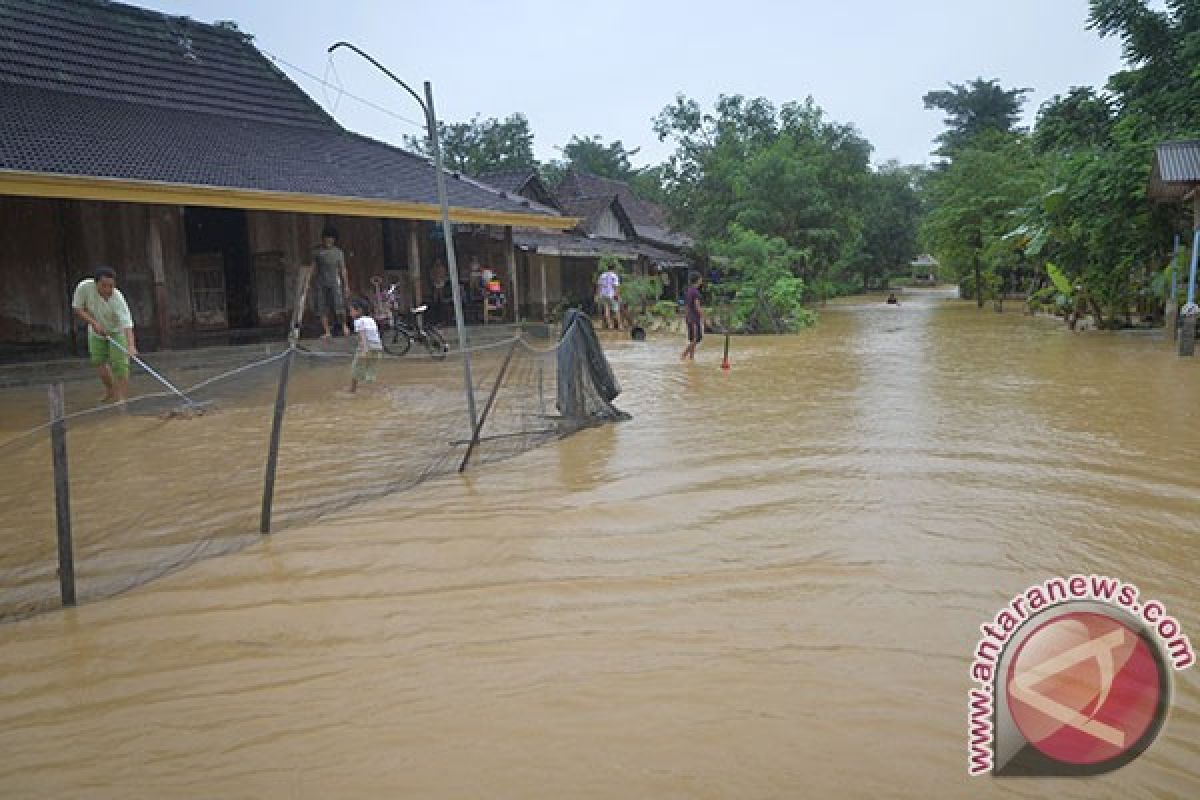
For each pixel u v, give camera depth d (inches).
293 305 729.0
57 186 470.3
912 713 122.8
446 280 861.2
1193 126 745.6
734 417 364.2
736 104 1718.8
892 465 269.6
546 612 161.9
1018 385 441.7
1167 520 209.5
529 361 374.3
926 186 2527.1
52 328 605.0
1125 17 853.8
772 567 182.4
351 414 378.3
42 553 203.0
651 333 928.9
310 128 781.3
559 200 1387.8
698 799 104.0
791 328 902.4
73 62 639.8
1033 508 221.1
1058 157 1268.5
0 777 114.0
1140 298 778.8
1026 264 1127.6
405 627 157.4
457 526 216.7
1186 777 108.5
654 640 148.4
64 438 172.2
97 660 148.1
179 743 121.1
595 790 106.3
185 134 617.9
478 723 122.8
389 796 106.7
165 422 358.3
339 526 218.8
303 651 149.0
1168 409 358.3
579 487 251.9
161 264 548.4
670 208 1662.2
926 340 759.1
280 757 116.4
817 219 1505.9
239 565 192.7
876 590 168.4
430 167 808.3
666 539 202.7
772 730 118.8
